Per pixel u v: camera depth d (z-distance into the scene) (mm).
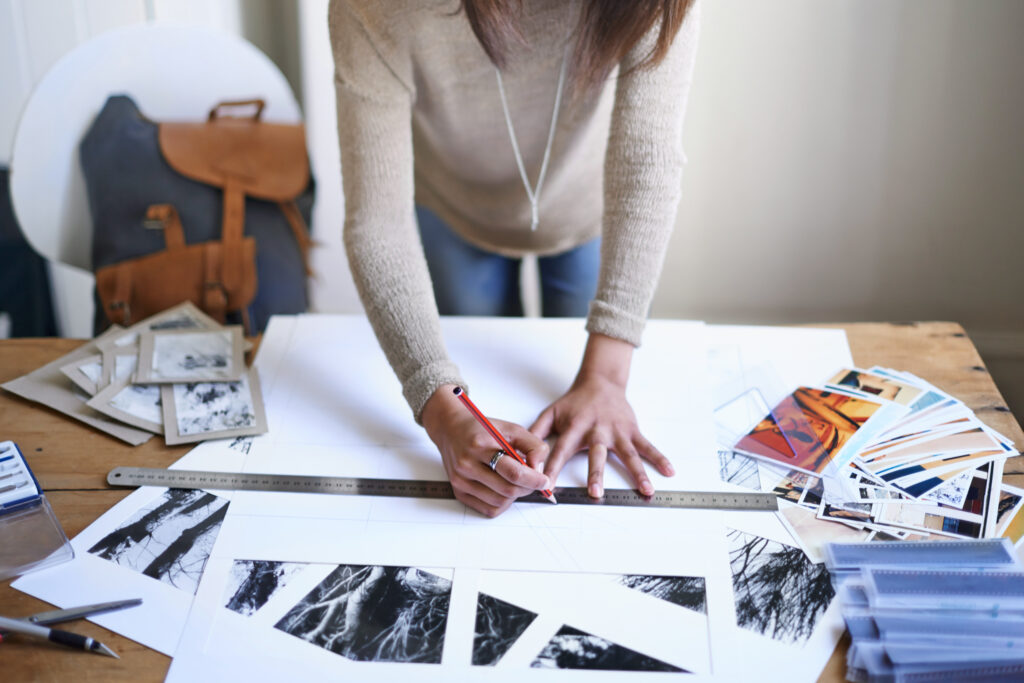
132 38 1749
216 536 918
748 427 1077
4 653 792
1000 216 1956
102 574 874
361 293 1063
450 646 797
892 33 1811
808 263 2105
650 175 1063
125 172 1725
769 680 761
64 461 1025
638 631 808
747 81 1904
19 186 1717
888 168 1955
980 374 1166
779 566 875
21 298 2066
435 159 1337
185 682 765
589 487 970
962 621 796
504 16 931
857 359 1203
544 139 1236
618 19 956
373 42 1000
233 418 1089
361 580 866
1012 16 1750
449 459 962
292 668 778
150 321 1262
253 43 2039
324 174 2168
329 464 1021
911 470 996
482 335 1248
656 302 2223
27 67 1919
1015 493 958
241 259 1733
